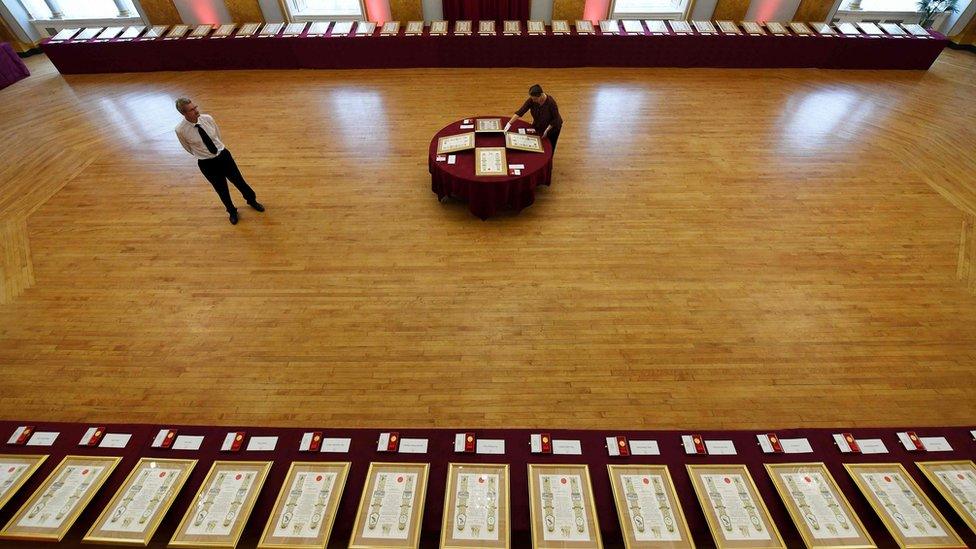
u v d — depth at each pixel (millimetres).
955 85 8188
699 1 9586
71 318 4188
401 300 4336
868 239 4922
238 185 5027
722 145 6559
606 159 6270
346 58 9008
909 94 7902
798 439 2898
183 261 4777
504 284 4480
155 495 2621
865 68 8859
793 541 2602
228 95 8203
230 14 9883
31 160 6430
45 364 3820
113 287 4492
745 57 8797
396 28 8883
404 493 2605
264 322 4152
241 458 2850
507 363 3793
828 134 6797
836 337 3955
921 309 4180
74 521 2541
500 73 8883
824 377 3666
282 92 8281
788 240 4930
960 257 4695
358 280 4547
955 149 6359
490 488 2627
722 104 7668
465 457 2848
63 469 2748
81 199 5656
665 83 8422
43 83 8812
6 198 5695
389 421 3430
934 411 3447
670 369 3734
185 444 2914
